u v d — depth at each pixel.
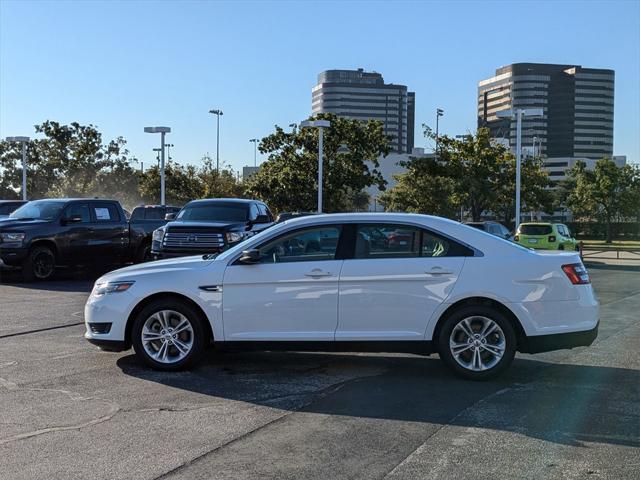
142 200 47.34
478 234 7.03
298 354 8.18
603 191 51.97
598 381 6.96
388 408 5.93
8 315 10.82
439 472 4.47
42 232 15.77
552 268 6.88
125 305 7.10
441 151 35.75
